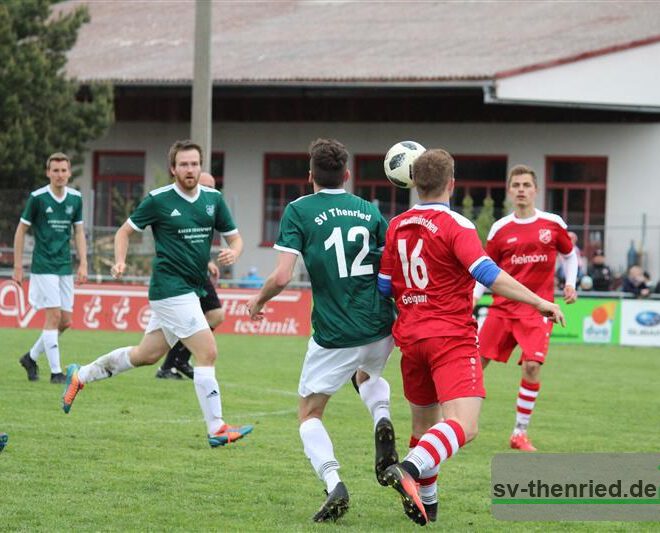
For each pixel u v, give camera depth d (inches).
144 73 2913.4
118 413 979.3
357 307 622.5
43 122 2613.2
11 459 759.1
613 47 2578.7
